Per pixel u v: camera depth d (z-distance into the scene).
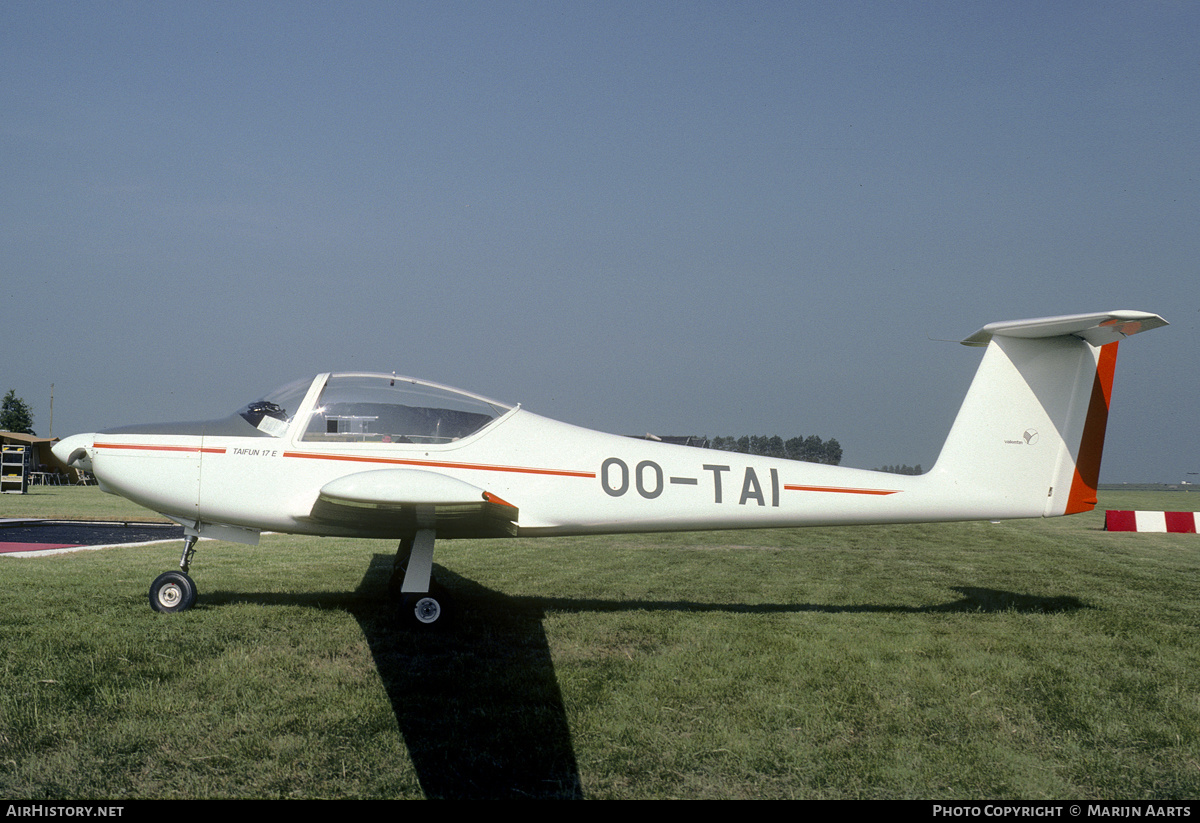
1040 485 6.95
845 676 4.79
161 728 3.66
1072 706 4.35
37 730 3.58
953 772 3.51
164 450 6.14
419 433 6.43
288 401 6.39
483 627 5.76
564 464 6.61
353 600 6.57
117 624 5.37
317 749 3.51
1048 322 6.59
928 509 6.96
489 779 3.29
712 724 3.97
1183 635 5.94
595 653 5.16
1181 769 3.61
